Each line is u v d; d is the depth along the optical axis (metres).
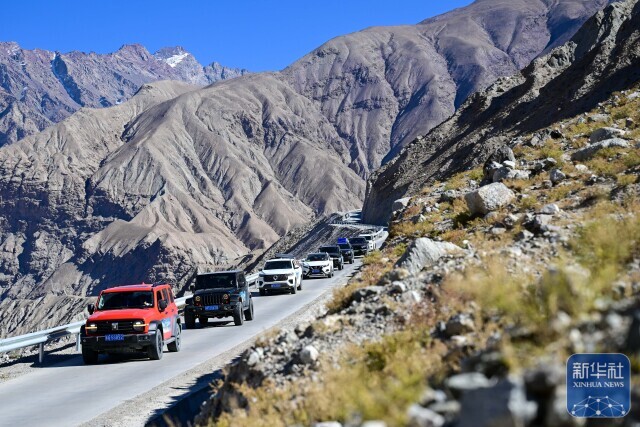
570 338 5.43
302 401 7.95
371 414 6.03
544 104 94.62
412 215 27.91
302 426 7.16
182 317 31.19
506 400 4.43
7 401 14.67
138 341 18.70
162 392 14.25
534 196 18.97
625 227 10.21
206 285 26.47
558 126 35.47
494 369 5.51
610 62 82.38
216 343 21.34
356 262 55.19
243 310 26.47
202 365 17.36
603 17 122.56
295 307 29.11
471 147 107.81
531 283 8.84
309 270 44.19
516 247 11.91
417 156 133.38
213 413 10.07
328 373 8.31
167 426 11.44
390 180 133.62
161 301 19.70
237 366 10.44
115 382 16.03
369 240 65.25
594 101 75.19
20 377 18.12
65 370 18.59
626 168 18.72
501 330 7.23
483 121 121.06
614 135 24.41
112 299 19.67
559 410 4.43
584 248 10.18
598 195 15.55
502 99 122.31
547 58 122.56
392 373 7.51
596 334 5.46
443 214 24.70
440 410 5.27
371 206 135.75
